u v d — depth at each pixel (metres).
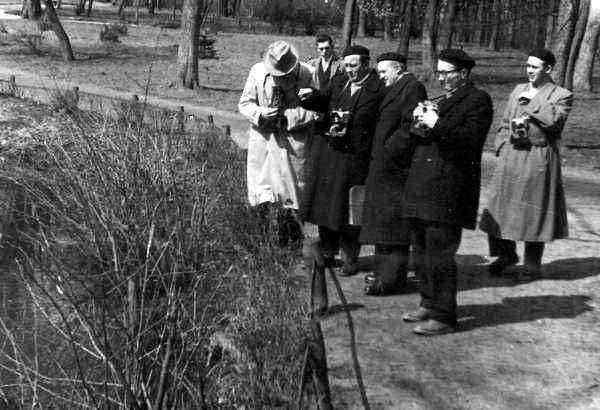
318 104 6.45
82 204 6.75
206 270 5.29
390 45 43.62
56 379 4.39
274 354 4.19
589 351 5.19
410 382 4.67
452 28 29.56
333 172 6.48
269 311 4.54
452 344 5.27
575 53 15.65
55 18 30.52
